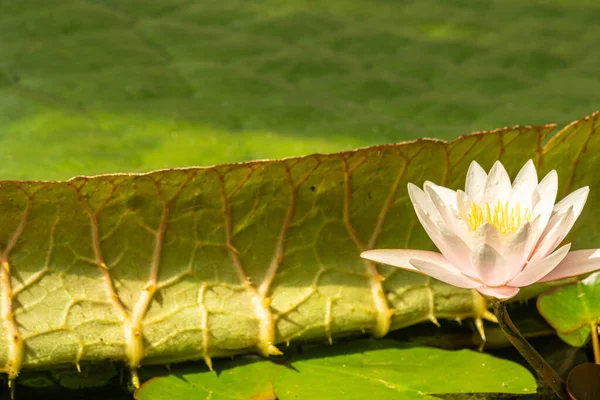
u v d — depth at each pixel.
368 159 1.48
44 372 1.48
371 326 1.50
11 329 1.46
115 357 1.47
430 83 1.78
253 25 2.04
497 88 1.77
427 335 1.51
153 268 1.48
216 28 2.01
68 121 1.66
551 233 1.40
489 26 2.11
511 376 1.46
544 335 1.50
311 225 1.50
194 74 1.77
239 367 1.48
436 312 1.50
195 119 1.68
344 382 1.46
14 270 1.47
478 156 1.50
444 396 1.45
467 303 1.50
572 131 1.50
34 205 1.46
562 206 1.43
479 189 1.44
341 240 1.50
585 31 2.09
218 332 1.48
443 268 1.42
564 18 2.19
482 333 1.50
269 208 1.49
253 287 1.49
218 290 1.49
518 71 1.82
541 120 1.70
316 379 1.46
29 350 1.46
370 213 1.50
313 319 1.49
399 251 1.42
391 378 1.46
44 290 1.47
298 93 1.75
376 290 1.50
